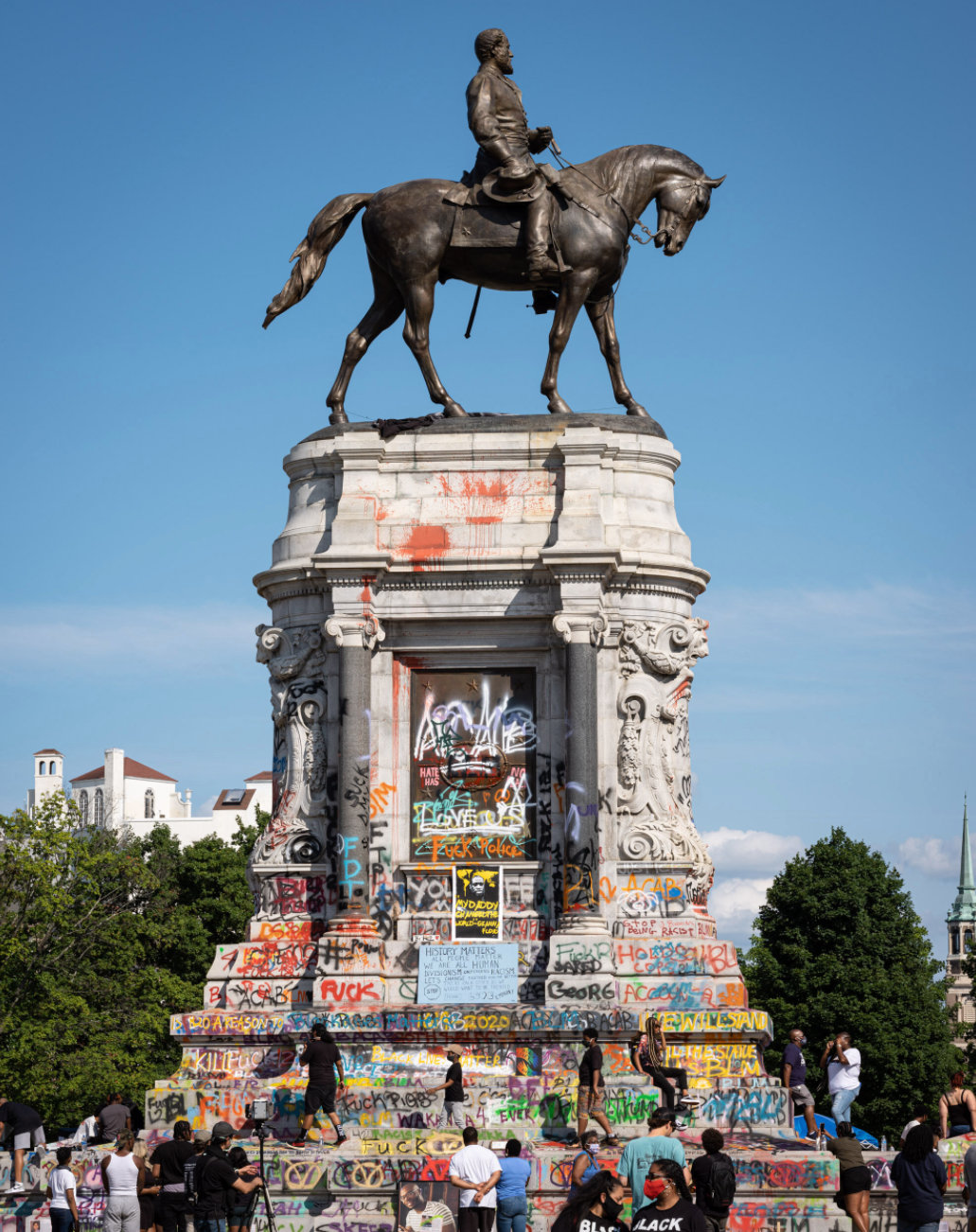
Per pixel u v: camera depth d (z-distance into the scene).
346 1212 23.77
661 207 32.16
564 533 29.58
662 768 30.38
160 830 85.62
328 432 31.41
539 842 29.66
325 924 29.95
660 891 29.64
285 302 32.34
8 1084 55.62
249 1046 28.72
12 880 57.94
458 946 29.12
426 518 30.33
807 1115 27.69
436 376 31.25
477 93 31.14
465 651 30.20
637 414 32.28
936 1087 60.12
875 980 60.34
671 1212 16.52
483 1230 21.31
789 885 62.69
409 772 30.12
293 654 30.83
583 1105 24.81
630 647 30.41
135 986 61.69
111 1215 23.38
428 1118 25.94
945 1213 25.69
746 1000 28.70
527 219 30.80
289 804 30.59
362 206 32.62
